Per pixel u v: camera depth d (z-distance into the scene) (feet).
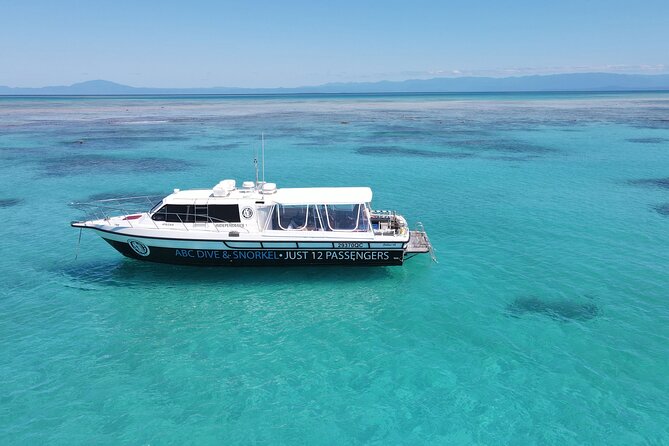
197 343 47.55
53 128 264.52
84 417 37.04
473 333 49.19
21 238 77.71
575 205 99.14
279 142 204.33
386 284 60.70
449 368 43.37
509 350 46.11
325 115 393.29
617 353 45.47
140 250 61.00
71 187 116.26
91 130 254.06
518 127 269.23
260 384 41.14
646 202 101.30
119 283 60.64
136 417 37.06
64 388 40.45
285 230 59.98
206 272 62.85
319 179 126.72
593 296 57.16
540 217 90.07
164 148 184.65
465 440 34.99
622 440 34.86
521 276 62.95
